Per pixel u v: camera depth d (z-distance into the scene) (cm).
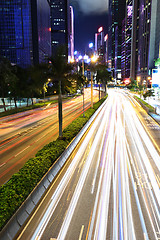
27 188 1115
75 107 6172
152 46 13738
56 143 1956
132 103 7106
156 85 10481
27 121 3919
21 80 5444
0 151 2106
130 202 1150
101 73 6588
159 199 1191
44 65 2180
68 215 1027
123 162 1759
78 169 1595
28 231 909
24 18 13250
